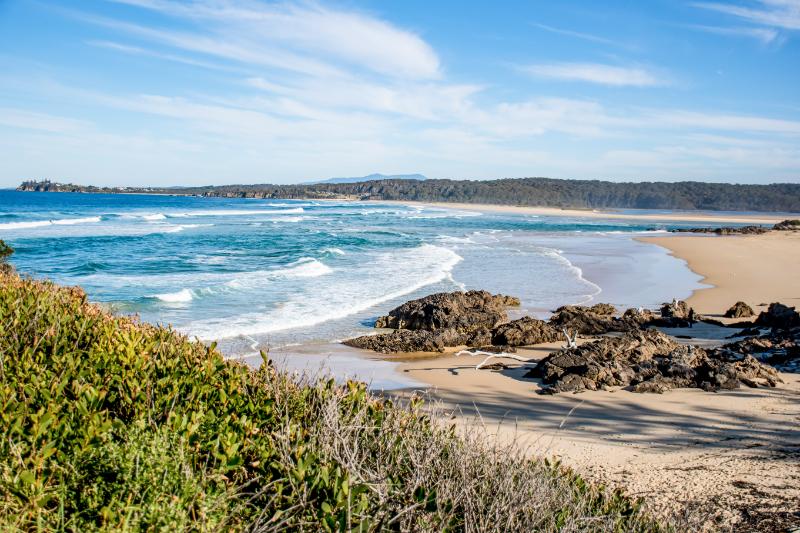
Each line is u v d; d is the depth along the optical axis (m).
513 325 16.19
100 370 4.10
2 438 2.84
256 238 46.31
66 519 2.56
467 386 11.69
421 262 31.89
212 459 3.11
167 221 66.88
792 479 6.32
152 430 3.05
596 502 4.28
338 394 3.86
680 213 157.75
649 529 4.25
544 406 10.22
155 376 3.98
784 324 16.20
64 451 2.96
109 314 6.32
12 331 4.73
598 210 163.75
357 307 20.06
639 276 28.45
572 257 36.50
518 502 3.21
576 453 7.67
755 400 9.88
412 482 3.13
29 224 56.16
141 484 2.60
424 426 3.90
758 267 31.69
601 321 17.09
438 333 15.57
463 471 3.21
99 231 49.97
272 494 2.95
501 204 194.50
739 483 6.30
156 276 26.22
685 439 8.16
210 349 4.73
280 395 3.79
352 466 2.98
